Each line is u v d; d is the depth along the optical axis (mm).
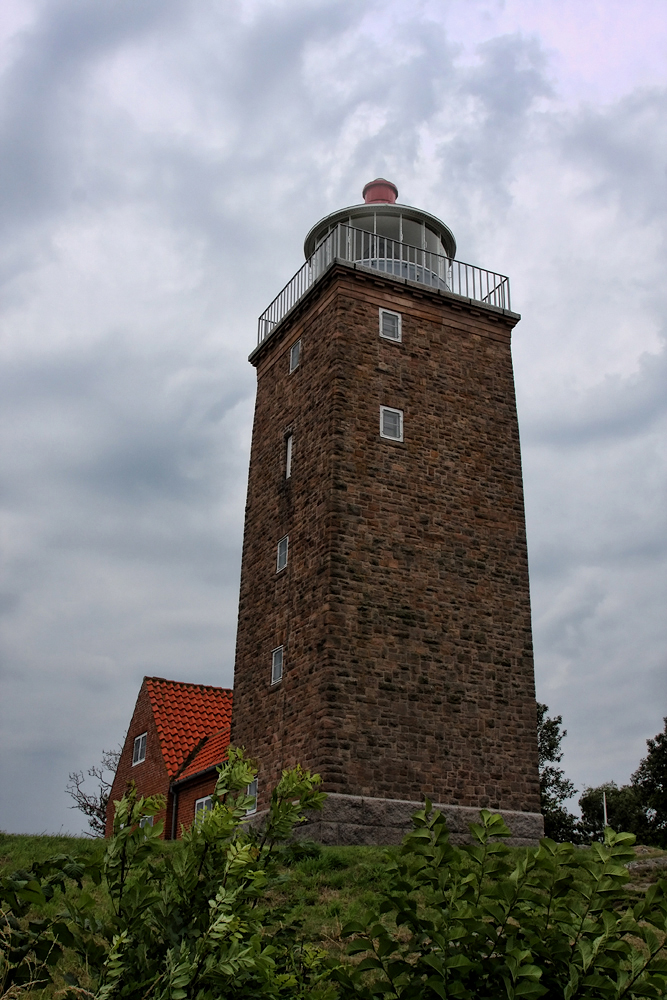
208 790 27062
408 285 25922
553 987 5664
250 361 29719
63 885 5539
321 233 28891
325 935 11852
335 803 20516
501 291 27766
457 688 22922
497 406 26297
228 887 5473
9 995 5254
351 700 21594
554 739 45406
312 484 24266
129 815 5797
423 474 24453
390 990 5879
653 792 41875
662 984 5406
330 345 24797
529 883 5871
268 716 23703
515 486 25750
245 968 5324
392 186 29875
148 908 5586
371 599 22641
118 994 5242
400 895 6164
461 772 22234
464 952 5781
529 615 24594
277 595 24672
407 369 25281
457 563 24078
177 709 32062
